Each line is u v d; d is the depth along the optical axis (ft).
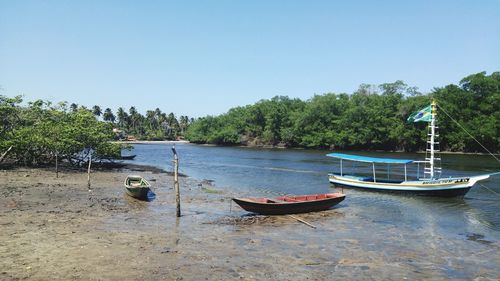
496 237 65.16
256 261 50.52
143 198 94.12
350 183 118.73
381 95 361.10
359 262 51.29
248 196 104.58
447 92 301.02
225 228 68.33
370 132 324.80
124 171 160.76
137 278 42.73
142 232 63.10
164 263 48.19
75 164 165.27
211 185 126.82
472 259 53.36
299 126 389.19
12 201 82.64
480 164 190.19
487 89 287.28
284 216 79.15
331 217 79.25
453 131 282.36
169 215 77.61
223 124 512.22
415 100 312.29
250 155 286.66
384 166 191.31
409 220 77.25
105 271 44.45
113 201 89.61
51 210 76.13
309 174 160.35
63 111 173.37
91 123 164.66
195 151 345.10
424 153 289.94
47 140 140.15
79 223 66.90
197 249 54.90
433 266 50.26
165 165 199.82
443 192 100.63
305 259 51.98
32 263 45.96
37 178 120.57
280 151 345.51
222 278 43.96
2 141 138.10
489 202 96.37
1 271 42.96
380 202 96.48
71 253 50.24
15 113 156.25
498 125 261.44
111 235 60.08
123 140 568.82
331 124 373.61
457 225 73.46
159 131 634.43
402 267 49.65
